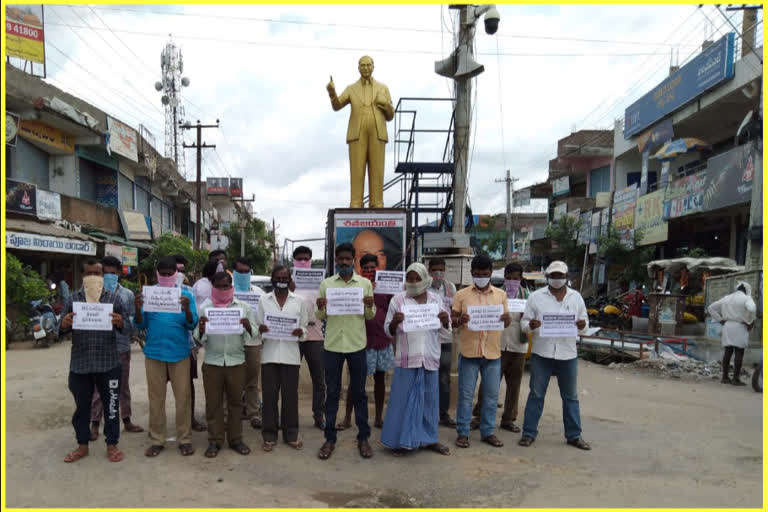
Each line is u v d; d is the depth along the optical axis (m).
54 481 4.38
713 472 4.85
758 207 12.41
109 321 4.80
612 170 24.42
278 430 5.98
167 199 31.23
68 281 19.78
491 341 5.59
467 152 11.05
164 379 5.18
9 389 7.96
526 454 5.34
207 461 4.98
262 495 4.20
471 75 10.77
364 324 5.37
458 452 5.39
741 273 11.67
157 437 5.13
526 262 37.19
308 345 6.27
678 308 14.70
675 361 11.05
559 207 29.31
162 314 5.13
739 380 9.48
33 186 16.44
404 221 9.05
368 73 9.19
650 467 4.97
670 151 18.61
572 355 5.62
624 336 13.66
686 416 6.98
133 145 22.97
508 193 33.41
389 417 5.29
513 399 6.25
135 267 23.36
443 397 6.43
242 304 5.43
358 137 9.12
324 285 5.39
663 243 21.16
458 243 9.28
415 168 13.62
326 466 4.91
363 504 4.08
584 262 26.19
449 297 6.50
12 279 13.37
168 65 38.28
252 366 6.32
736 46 15.63
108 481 4.41
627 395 8.41
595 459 5.20
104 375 4.88
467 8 10.64
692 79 17.30
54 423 6.14
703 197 16.25
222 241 40.31
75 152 19.95
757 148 12.57
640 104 21.17
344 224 9.07
